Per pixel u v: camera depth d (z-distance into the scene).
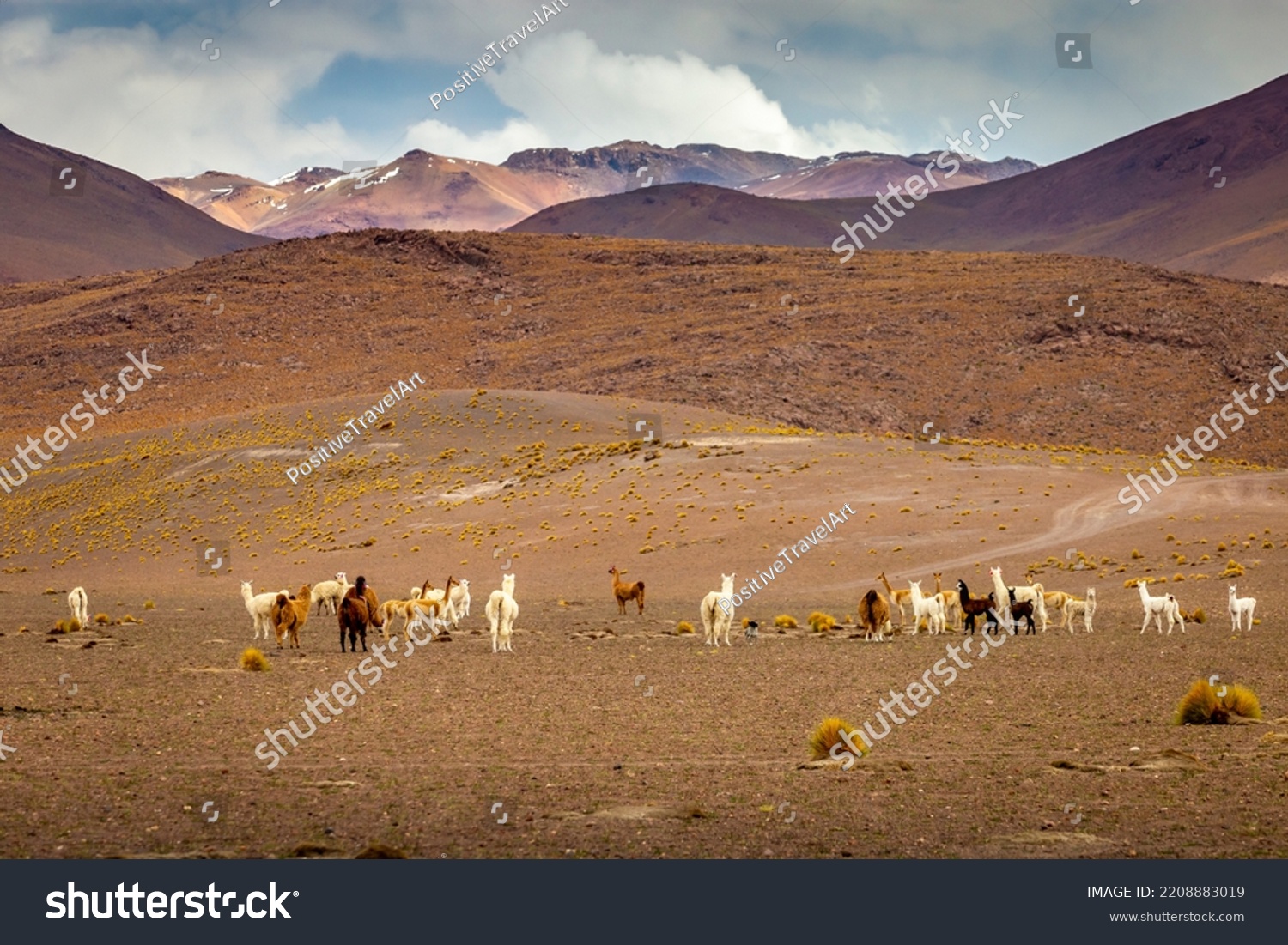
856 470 75.88
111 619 41.72
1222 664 24.52
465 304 191.00
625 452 85.31
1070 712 18.86
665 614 43.00
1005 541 58.75
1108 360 141.75
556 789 13.60
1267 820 11.88
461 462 89.12
